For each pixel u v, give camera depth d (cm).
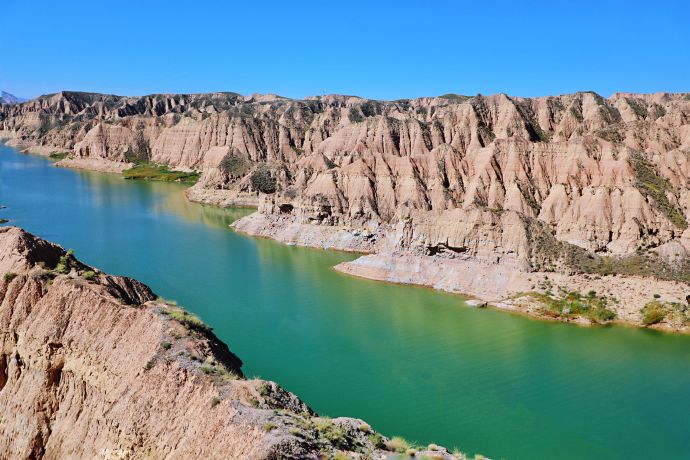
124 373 4109
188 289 9019
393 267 9831
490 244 9181
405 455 3747
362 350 6731
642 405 5531
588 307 7988
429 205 13138
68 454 4066
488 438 4912
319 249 12294
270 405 3747
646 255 9244
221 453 3338
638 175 11369
